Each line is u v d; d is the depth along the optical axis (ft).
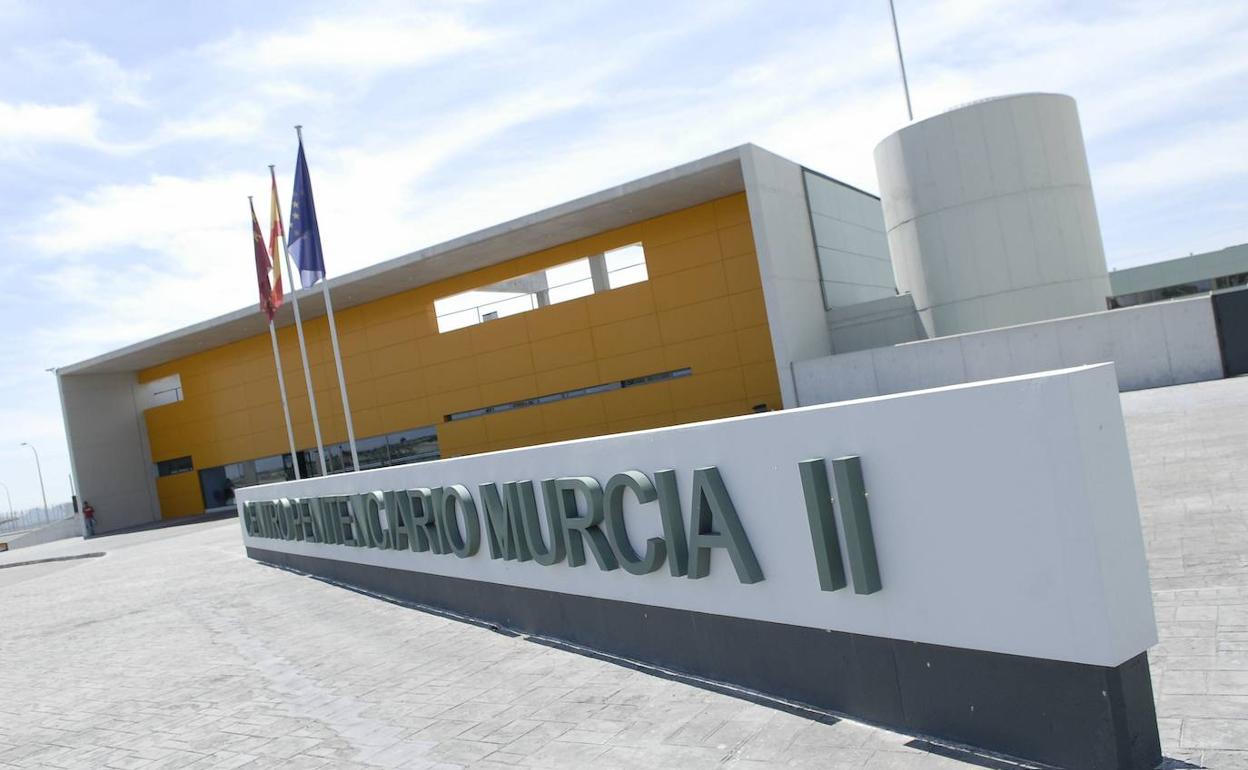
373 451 111.14
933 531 13.01
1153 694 12.32
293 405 118.73
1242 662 13.93
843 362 72.02
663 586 19.13
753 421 15.99
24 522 218.38
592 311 93.56
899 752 13.11
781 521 15.66
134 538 108.68
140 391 141.69
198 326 110.32
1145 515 25.35
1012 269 79.82
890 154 86.38
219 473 130.21
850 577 14.43
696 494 17.13
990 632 12.39
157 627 37.52
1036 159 79.61
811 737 14.26
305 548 45.70
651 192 78.33
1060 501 11.32
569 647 22.91
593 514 20.34
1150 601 11.60
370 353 110.32
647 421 90.89
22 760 20.95
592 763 14.74
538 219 81.35
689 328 87.81
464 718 18.52
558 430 96.68
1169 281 129.08
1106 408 11.46
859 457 13.97
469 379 102.68
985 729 12.64
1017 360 63.67
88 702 25.95
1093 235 82.53
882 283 106.73
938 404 12.71
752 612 16.72
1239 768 10.85
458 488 27.53
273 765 17.53
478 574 27.61
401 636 27.91
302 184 64.80
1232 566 19.04
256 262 75.66
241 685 24.90
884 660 14.11
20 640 40.34
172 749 19.79
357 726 19.24
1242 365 56.75
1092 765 11.37
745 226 84.12
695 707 16.67
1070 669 11.49
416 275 97.86
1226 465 30.22
